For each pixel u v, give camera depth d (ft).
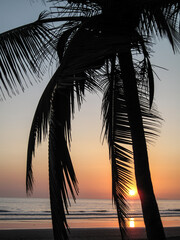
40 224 74.90
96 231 48.14
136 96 13.30
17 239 39.81
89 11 12.84
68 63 9.60
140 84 14.76
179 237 25.50
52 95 9.16
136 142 13.08
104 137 14.32
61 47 13.16
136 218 99.09
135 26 11.98
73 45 10.06
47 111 8.66
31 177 8.64
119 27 11.74
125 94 13.39
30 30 12.82
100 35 11.08
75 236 41.86
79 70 9.83
